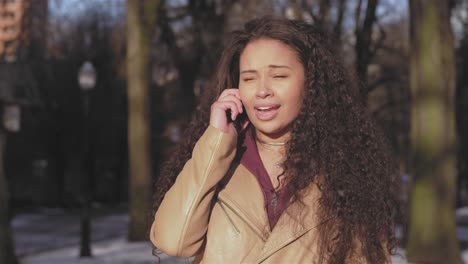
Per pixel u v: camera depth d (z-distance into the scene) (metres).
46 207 40.12
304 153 2.05
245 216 1.99
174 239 1.97
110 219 29.14
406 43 19.89
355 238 2.02
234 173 2.07
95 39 34.75
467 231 20.66
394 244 2.16
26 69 36.00
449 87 11.52
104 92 37.00
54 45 33.62
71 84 36.50
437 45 11.45
